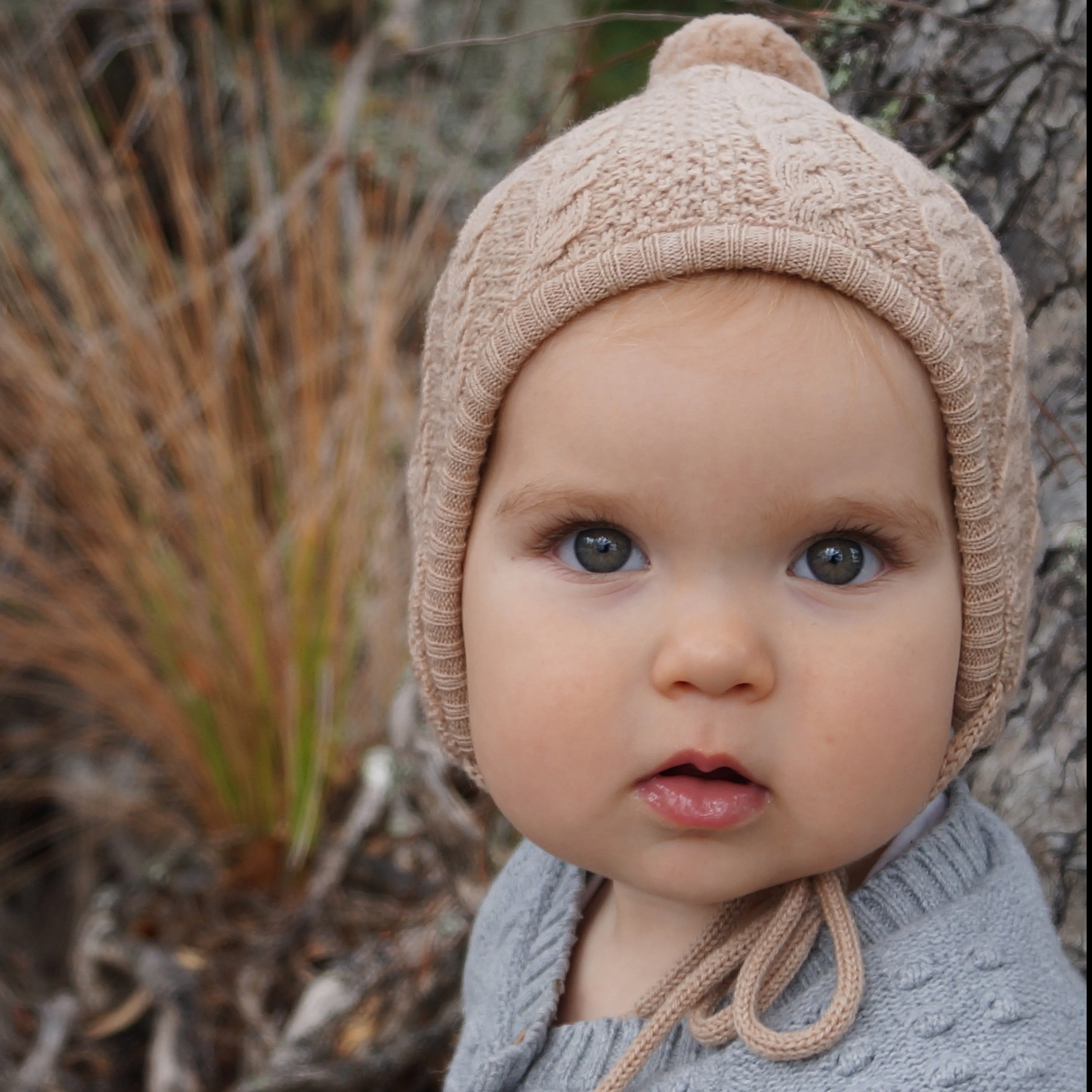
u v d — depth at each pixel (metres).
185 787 2.11
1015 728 1.19
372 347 2.13
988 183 1.16
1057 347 1.14
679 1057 0.79
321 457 2.09
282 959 1.80
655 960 0.86
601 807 0.71
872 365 0.68
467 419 0.77
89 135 2.31
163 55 2.48
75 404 2.13
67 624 2.14
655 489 0.67
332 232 2.26
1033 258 1.15
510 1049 0.86
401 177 2.63
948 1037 0.70
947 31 1.18
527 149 1.36
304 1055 1.62
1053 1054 0.70
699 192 0.72
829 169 0.73
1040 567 1.17
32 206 2.52
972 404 0.71
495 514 0.76
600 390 0.68
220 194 2.40
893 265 0.71
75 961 1.99
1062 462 1.15
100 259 2.19
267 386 2.21
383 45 2.78
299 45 2.89
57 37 2.62
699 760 0.68
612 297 0.71
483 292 0.80
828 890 0.75
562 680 0.71
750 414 0.66
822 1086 0.70
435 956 1.66
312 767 1.92
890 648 0.69
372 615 2.12
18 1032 1.94
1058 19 1.12
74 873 2.42
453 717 0.89
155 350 2.17
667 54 0.92
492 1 2.81
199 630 2.04
